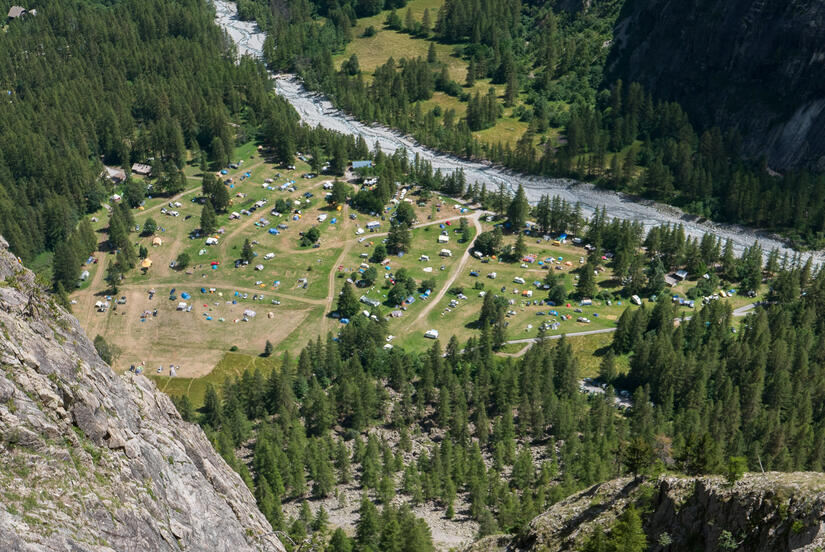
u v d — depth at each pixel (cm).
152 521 6569
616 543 9906
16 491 5691
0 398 5959
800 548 8312
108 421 6825
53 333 7088
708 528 9462
